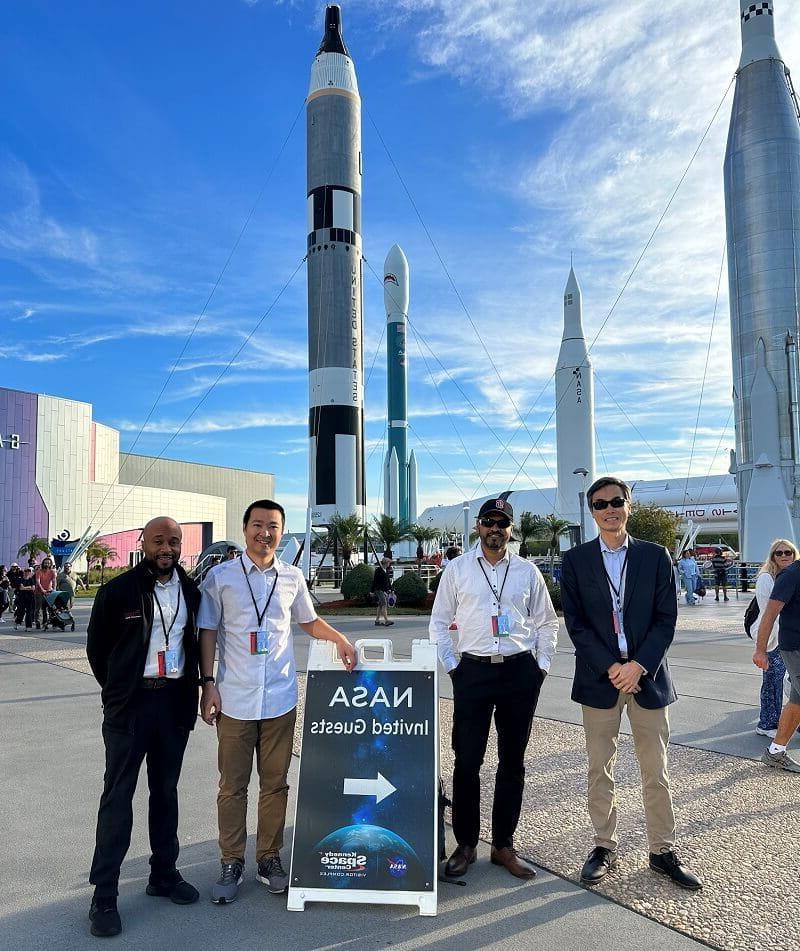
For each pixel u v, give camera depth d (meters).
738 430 34.53
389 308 66.69
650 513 38.03
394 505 66.44
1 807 4.85
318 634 4.11
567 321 49.31
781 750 5.50
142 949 3.09
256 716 3.73
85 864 3.96
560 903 3.45
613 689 3.87
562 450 48.59
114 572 51.62
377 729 3.80
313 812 3.62
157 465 74.94
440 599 4.20
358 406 44.03
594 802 3.87
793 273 33.16
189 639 3.71
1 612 19.83
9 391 52.16
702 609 21.14
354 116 45.22
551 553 33.81
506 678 3.97
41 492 53.66
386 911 3.43
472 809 3.92
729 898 3.45
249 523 3.92
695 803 4.79
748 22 34.88
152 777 3.64
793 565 5.37
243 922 3.33
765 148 33.47
